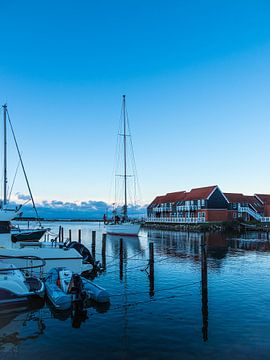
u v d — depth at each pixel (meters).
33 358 9.61
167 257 29.17
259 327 11.82
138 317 13.04
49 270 18.67
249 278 19.84
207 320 12.59
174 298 15.66
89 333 11.49
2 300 14.04
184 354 9.77
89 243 44.62
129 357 9.62
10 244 19.70
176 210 84.38
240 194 82.94
